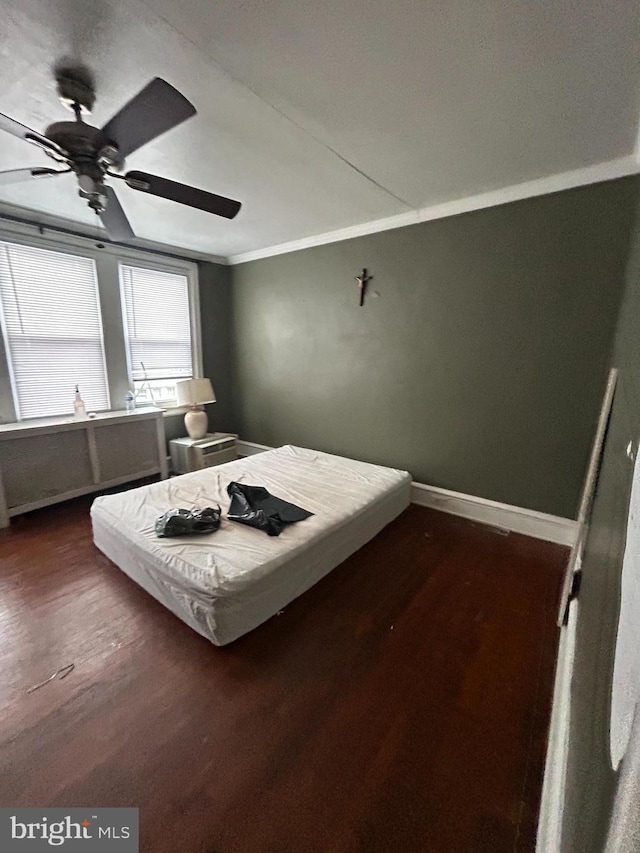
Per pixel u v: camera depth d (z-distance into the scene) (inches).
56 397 125.0
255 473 116.4
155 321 150.7
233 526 82.0
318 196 100.1
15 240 109.9
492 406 107.7
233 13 46.0
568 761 38.3
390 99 61.9
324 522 84.2
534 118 66.2
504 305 101.2
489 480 111.3
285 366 157.9
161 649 64.1
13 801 42.6
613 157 78.7
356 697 55.9
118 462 131.4
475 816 41.9
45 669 59.7
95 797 43.0
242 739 49.7
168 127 52.4
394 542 100.9
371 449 136.6
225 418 183.0
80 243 123.4
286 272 149.3
